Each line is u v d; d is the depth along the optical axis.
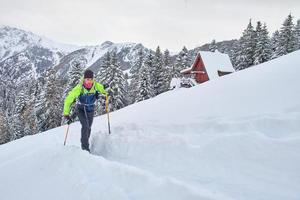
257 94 7.55
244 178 4.37
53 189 4.77
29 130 54.00
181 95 10.93
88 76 7.21
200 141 5.86
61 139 10.59
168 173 5.15
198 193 3.67
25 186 5.09
